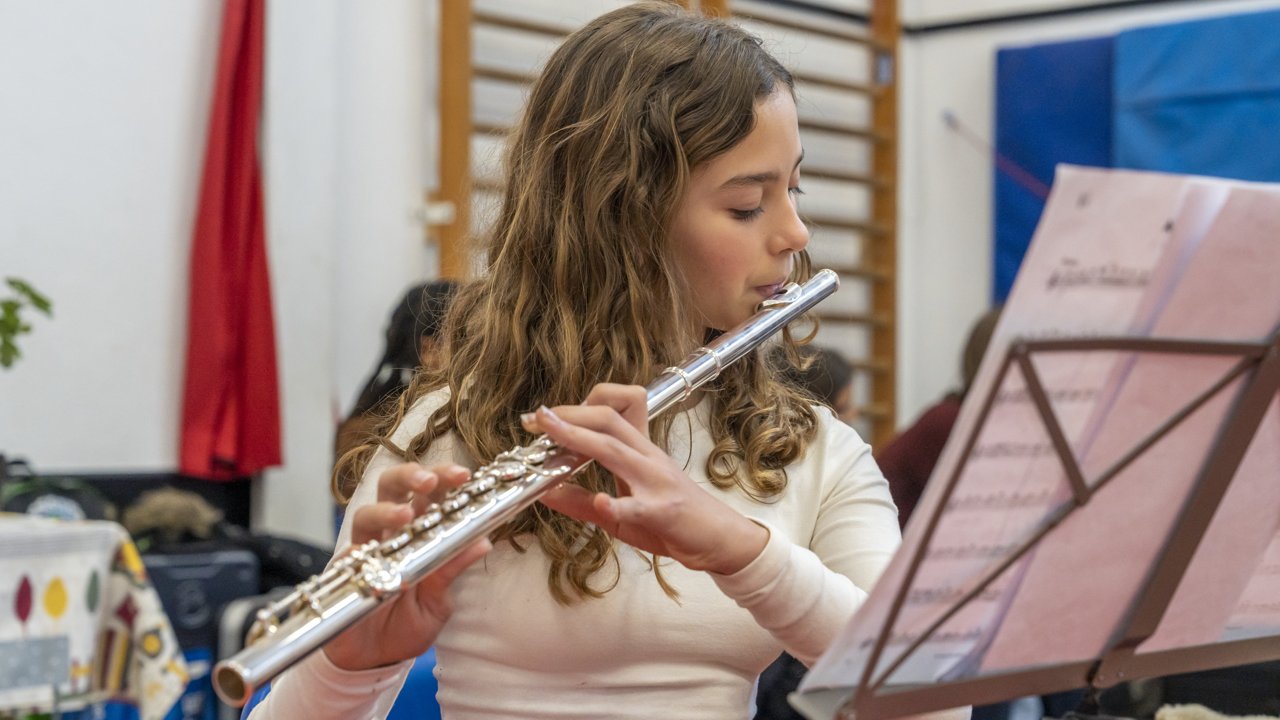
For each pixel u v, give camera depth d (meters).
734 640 1.13
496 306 1.23
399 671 1.03
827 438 1.25
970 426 0.76
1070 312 0.77
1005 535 0.82
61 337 3.27
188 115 3.46
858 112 4.93
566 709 1.13
